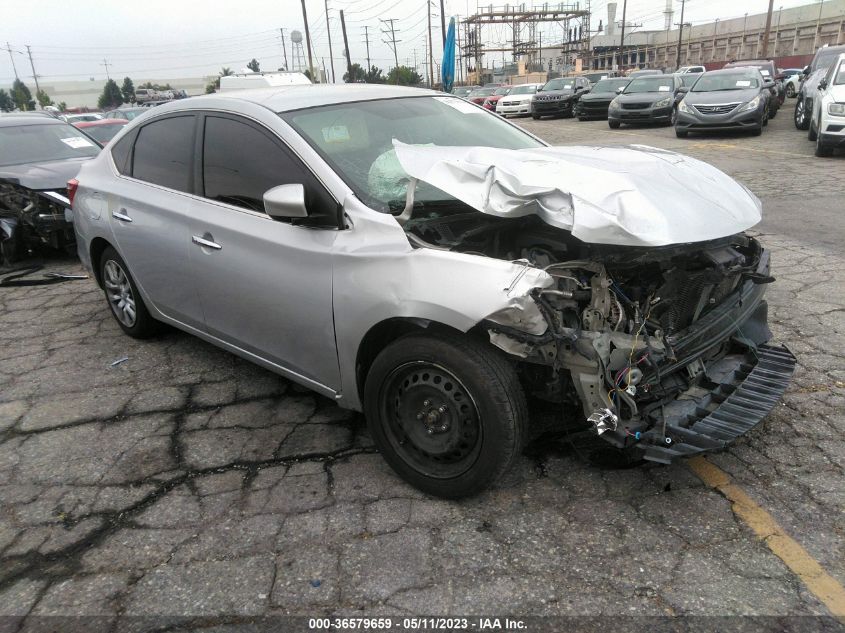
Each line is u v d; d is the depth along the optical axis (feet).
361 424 11.59
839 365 12.77
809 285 17.19
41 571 8.39
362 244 9.34
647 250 8.55
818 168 35.22
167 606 7.75
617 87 79.46
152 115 13.85
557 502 9.27
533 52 257.34
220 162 11.70
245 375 13.71
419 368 9.11
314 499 9.57
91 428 11.84
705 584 7.71
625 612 7.38
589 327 8.56
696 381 9.78
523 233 9.79
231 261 11.16
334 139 10.77
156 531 9.04
